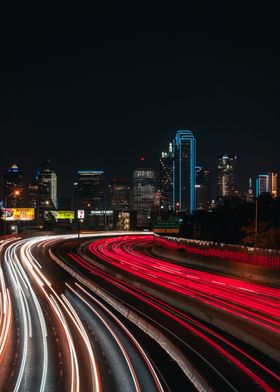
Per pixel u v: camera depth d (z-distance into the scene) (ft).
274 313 154.81
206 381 102.27
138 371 115.75
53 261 319.68
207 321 155.43
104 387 105.70
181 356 119.75
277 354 115.96
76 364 121.70
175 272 261.85
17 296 207.92
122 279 243.40
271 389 98.27
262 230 297.12
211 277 240.32
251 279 231.30
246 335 131.85
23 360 125.59
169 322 155.53
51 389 105.60
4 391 105.19
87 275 258.57
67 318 168.96
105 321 164.66
